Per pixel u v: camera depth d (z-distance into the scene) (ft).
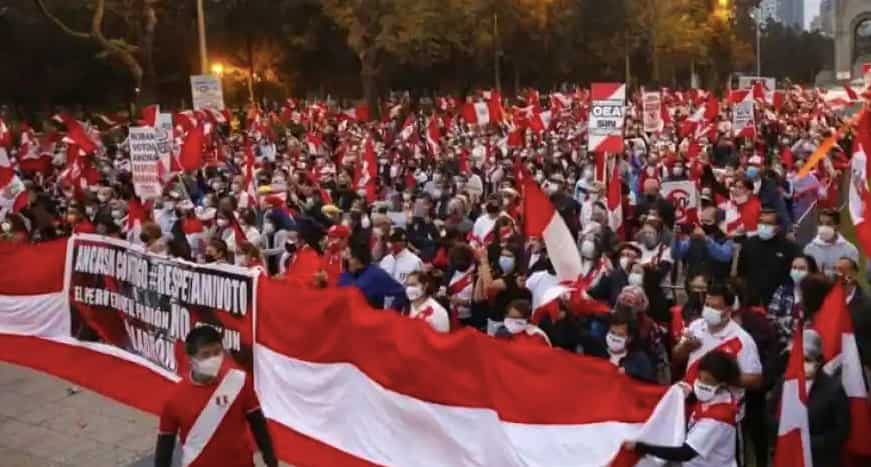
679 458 18.16
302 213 50.80
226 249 36.45
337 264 36.55
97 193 59.67
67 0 169.78
